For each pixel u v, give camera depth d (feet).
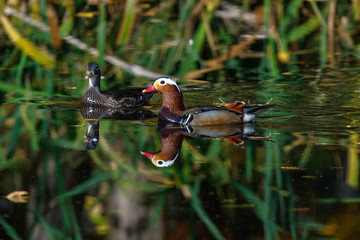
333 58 71.26
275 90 59.31
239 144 43.91
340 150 41.32
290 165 38.68
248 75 65.00
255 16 85.81
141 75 66.59
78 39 78.74
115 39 78.28
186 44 77.00
